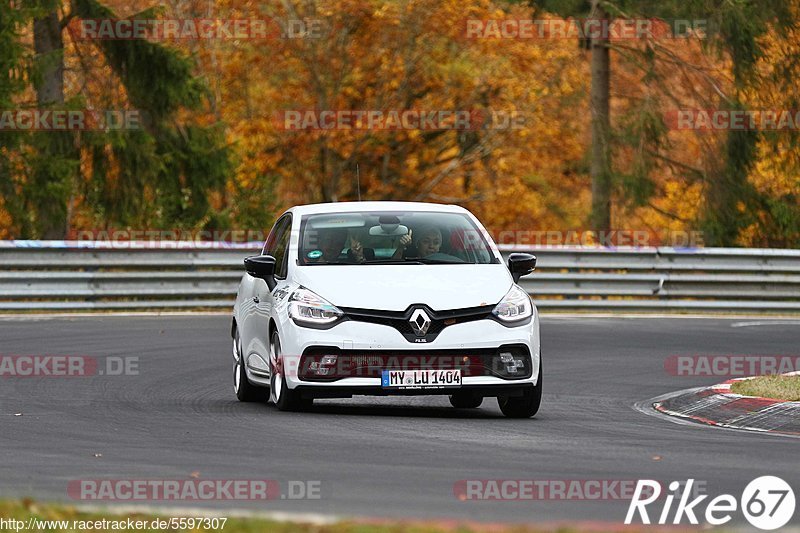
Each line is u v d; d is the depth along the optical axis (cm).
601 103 14712
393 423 4078
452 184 17350
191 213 13200
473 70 14900
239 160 13800
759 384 4691
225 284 8812
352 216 4619
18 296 8231
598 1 14175
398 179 15812
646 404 4812
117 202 12612
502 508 2733
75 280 8369
